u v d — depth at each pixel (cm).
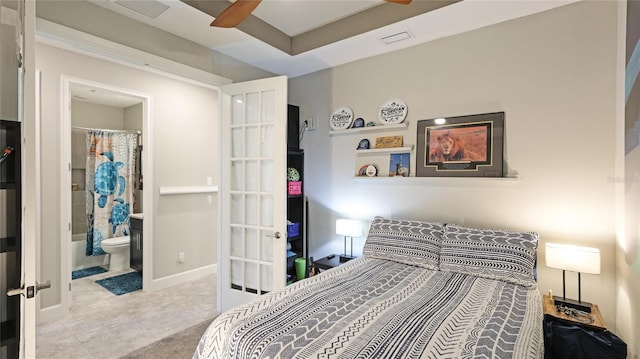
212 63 305
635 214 176
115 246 432
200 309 322
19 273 129
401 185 309
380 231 277
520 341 134
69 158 306
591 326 183
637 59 172
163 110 386
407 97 306
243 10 183
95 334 268
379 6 269
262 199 303
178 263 401
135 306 327
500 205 260
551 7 236
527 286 202
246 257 312
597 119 222
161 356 237
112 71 339
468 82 274
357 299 177
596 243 222
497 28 261
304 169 378
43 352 240
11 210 129
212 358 147
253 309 164
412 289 194
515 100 254
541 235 242
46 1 202
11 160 130
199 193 425
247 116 310
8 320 128
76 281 402
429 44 294
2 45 140
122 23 239
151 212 374
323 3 265
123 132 484
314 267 318
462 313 160
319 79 366
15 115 140
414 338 134
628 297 190
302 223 357
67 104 304
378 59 324
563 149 235
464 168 273
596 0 222
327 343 131
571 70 231
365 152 330
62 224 300
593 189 224
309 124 373
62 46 298
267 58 329
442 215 287
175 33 270
